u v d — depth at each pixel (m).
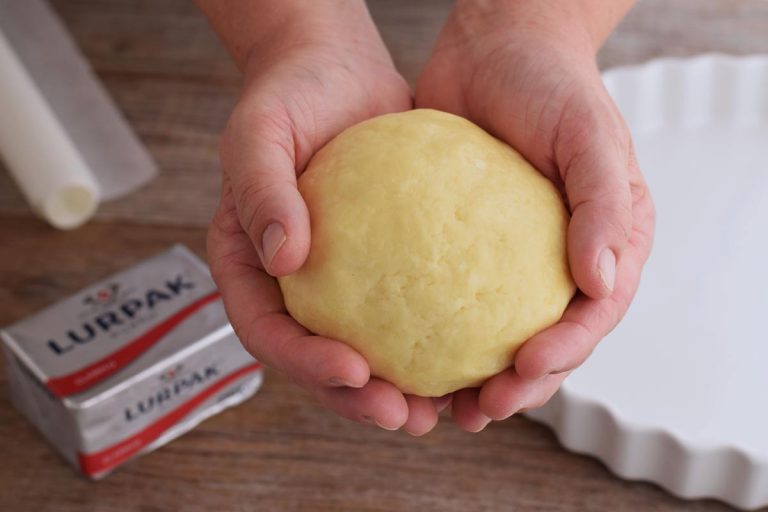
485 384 0.65
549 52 0.70
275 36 0.75
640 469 0.78
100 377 0.79
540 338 0.64
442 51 0.74
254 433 0.83
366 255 0.63
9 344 0.82
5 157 0.95
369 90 0.74
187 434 0.83
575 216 0.65
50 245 0.93
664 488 0.79
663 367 0.81
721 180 0.91
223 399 0.83
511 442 0.81
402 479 0.80
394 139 0.66
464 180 0.65
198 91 1.02
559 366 0.64
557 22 0.72
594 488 0.79
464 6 0.74
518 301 0.64
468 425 0.67
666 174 0.92
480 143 0.67
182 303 0.83
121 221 0.94
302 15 0.75
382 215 0.64
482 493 0.79
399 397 0.64
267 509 0.79
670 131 0.95
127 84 1.03
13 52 1.01
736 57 0.98
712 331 0.82
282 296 0.67
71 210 0.93
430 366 0.64
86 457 0.80
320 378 0.63
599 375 0.80
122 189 0.95
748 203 0.90
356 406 0.64
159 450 0.82
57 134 0.95
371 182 0.65
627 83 0.94
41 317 0.83
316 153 0.69
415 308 0.63
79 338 0.82
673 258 0.86
